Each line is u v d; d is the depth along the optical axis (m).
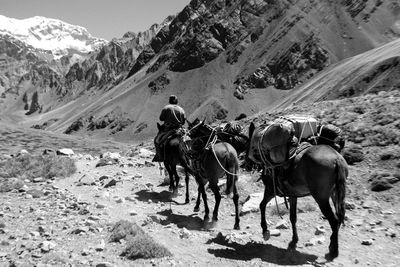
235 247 12.07
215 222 14.15
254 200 16.05
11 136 110.38
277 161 11.60
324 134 11.79
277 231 13.11
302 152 11.21
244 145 15.02
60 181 21.05
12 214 14.55
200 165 14.42
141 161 26.52
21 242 11.50
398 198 14.63
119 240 11.67
